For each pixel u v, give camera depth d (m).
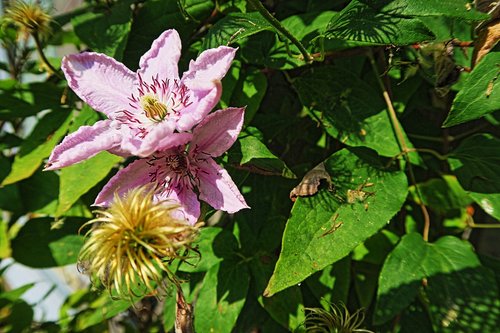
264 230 0.40
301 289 0.40
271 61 0.37
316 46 0.36
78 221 0.46
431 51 0.36
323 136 0.42
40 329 0.50
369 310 0.41
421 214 0.40
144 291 0.33
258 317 0.42
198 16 0.40
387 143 0.37
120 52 0.38
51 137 0.42
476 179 0.36
